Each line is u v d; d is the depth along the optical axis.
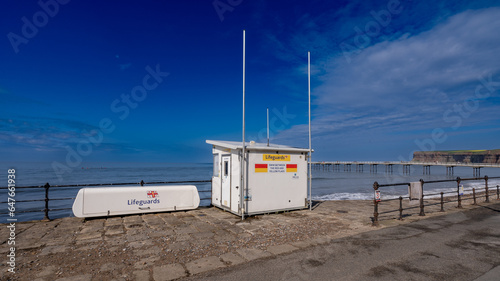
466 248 5.47
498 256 5.02
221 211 9.70
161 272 4.29
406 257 4.95
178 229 7.13
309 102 10.18
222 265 4.59
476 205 11.30
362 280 4.00
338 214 9.33
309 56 10.09
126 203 8.73
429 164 88.44
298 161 10.09
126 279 4.06
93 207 8.25
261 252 5.25
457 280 4.02
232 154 9.30
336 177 65.75
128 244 5.81
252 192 8.95
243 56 8.66
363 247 5.54
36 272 4.29
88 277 4.11
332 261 4.76
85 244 5.79
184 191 9.70
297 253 5.18
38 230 6.89
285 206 9.66
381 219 8.45
